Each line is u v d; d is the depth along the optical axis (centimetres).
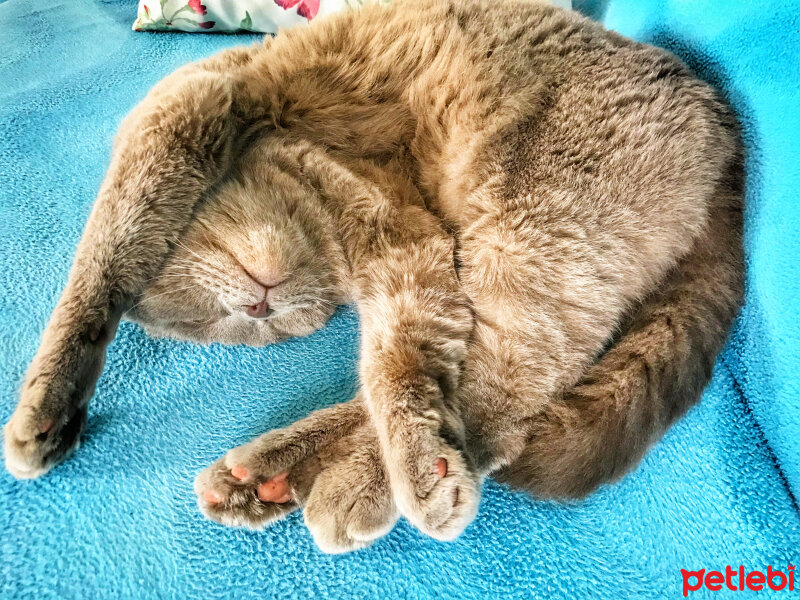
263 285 28
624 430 25
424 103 30
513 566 24
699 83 29
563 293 26
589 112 27
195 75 28
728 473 26
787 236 26
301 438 26
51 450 24
